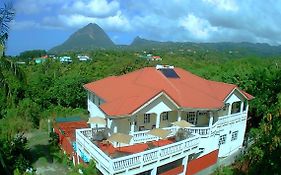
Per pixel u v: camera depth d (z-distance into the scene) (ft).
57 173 94.99
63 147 110.01
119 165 73.61
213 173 94.43
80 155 90.84
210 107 98.99
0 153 77.10
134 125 92.22
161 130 87.20
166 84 108.06
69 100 165.17
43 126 139.95
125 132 95.50
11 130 111.55
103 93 109.19
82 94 166.61
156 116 96.43
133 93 99.60
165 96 92.84
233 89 109.81
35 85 168.35
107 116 86.02
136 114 89.45
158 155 82.17
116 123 92.43
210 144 101.30
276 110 47.16
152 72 116.26
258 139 52.65
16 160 91.25
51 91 167.32
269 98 124.98
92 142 84.84
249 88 132.16
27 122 138.41
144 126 100.17
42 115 150.41
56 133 118.32
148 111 91.76
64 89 165.07
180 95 102.99
